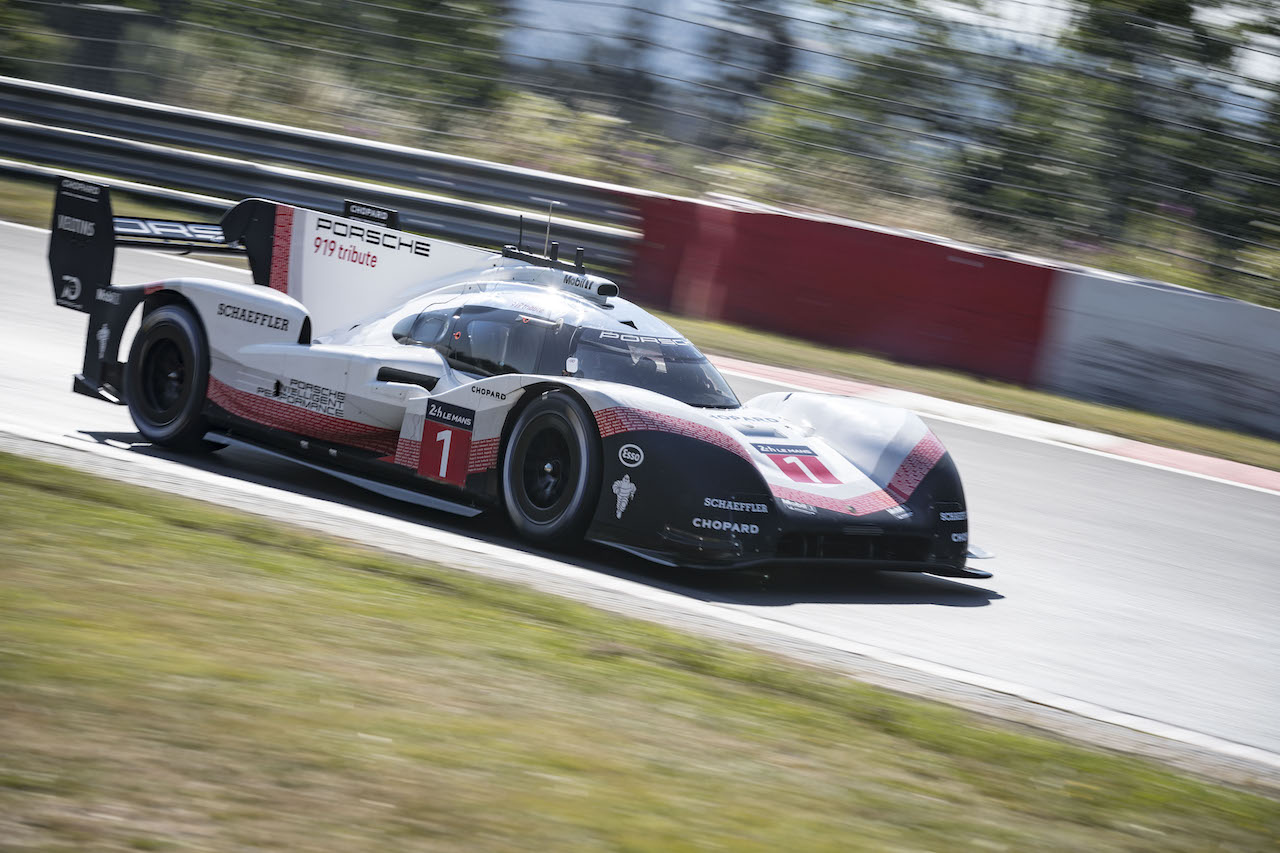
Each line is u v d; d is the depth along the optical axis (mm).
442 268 24484
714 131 58281
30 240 43062
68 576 13992
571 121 60000
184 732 10164
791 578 20609
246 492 20328
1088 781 12508
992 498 28500
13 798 8664
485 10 62906
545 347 20609
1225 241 50094
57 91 51969
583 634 14852
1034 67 54750
